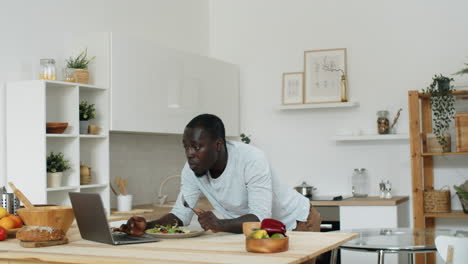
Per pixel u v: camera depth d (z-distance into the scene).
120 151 5.08
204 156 2.47
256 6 6.30
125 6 5.21
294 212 2.95
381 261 3.02
